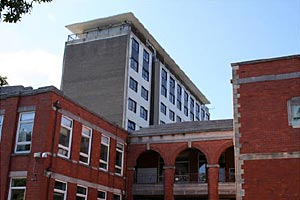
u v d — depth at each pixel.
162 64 59.34
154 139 28.62
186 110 68.94
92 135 24.36
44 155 19.52
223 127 26.77
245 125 18.12
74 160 22.17
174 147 27.88
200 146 27.12
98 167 24.66
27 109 20.92
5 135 20.75
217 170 26.28
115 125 27.55
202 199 28.38
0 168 20.19
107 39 50.28
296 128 17.28
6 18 9.74
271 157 17.27
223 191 25.95
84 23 51.88
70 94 49.06
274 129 17.61
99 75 48.72
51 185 19.89
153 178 30.42
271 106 17.98
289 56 18.33
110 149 26.44
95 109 47.22
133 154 28.89
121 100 46.47
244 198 17.11
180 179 29.58
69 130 22.17
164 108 58.38
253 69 18.83
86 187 23.19
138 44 52.44
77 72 49.91
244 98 18.55
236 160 17.77
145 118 51.81
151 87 56.66
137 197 29.59
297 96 17.70
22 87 23.47
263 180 17.08
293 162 16.89
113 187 26.34
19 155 20.20
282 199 16.58
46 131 20.03
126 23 51.03
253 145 17.70
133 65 50.06
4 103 21.50
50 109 20.44
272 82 18.30
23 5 9.90
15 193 19.80
